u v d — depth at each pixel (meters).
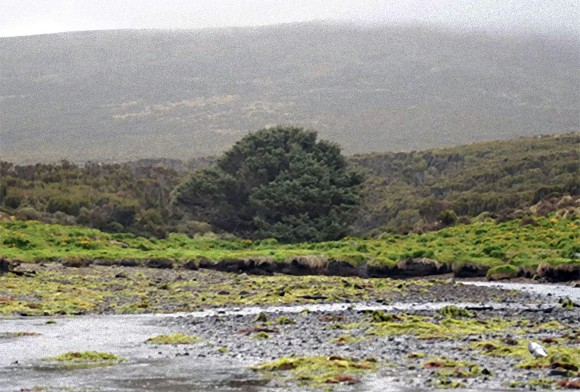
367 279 60.16
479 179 166.38
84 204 104.50
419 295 47.22
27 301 39.88
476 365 21.95
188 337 27.92
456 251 70.69
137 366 22.70
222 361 23.41
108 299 42.94
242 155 112.00
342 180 107.25
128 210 103.12
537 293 49.16
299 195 102.12
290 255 69.38
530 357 23.16
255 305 41.31
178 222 109.19
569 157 171.75
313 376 20.80
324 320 32.88
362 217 156.50
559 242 71.06
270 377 20.97
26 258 63.84
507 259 66.38
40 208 103.38
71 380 20.75
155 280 55.12
